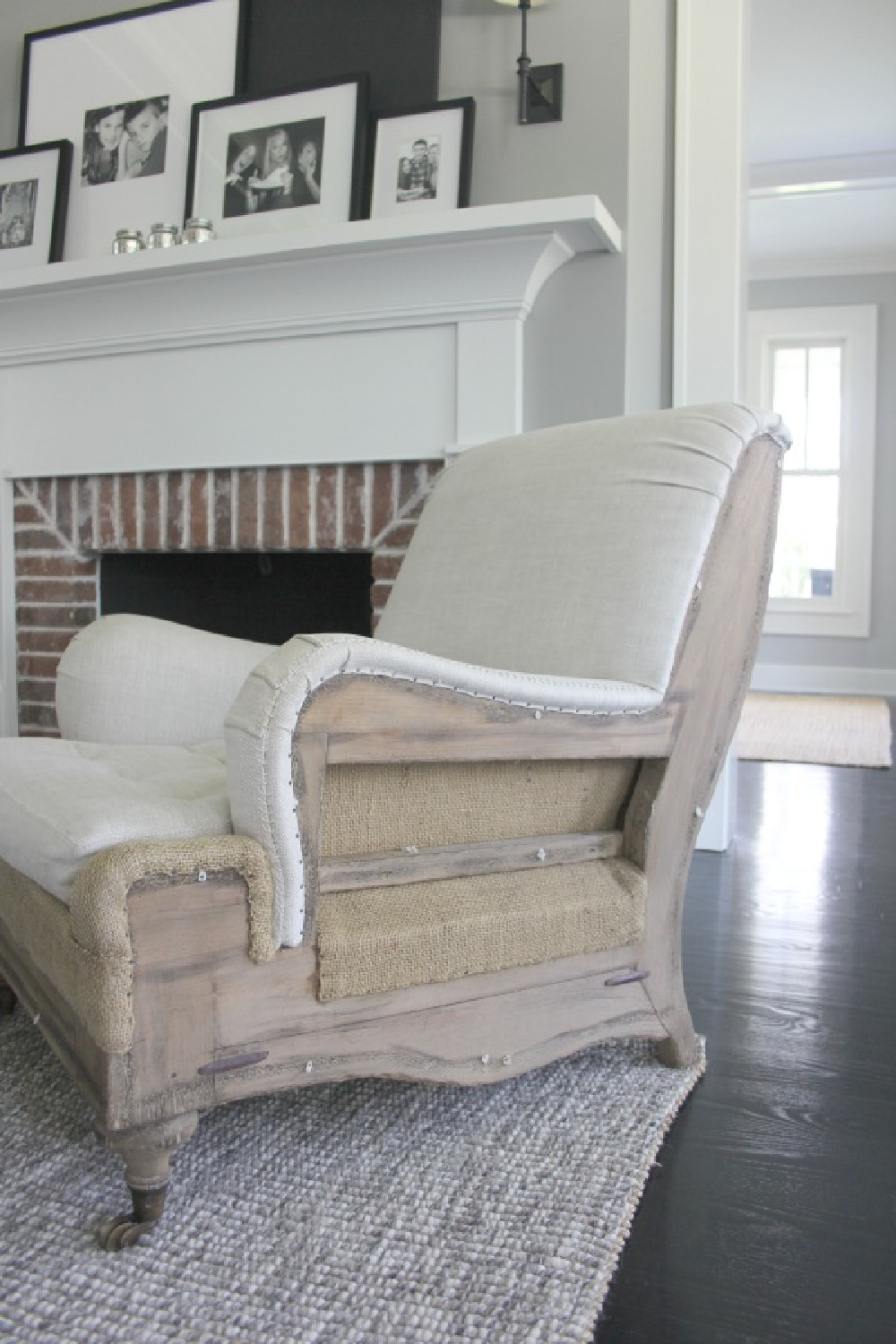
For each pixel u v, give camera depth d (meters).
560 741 1.30
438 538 1.74
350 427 2.61
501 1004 1.31
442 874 1.29
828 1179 1.29
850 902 2.43
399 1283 1.07
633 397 2.58
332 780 1.19
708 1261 1.13
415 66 2.66
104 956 1.03
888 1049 1.66
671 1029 1.52
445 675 1.18
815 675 7.01
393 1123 1.39
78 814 1.13
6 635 3.03
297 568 2.96
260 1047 1.13
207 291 2.62
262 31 2.81
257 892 1.11
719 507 1.42
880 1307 1.06
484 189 2.65
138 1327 1.00
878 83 4.57
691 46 2.50
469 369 2.50
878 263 6.70
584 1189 1.24
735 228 2.50
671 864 1.48
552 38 2.59
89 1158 1.29
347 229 2.38
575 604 1.45
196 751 1.65
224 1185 1.24
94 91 2.98
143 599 3.04
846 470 6.85
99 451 2.88
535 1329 1.01
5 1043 1.61
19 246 2.99
